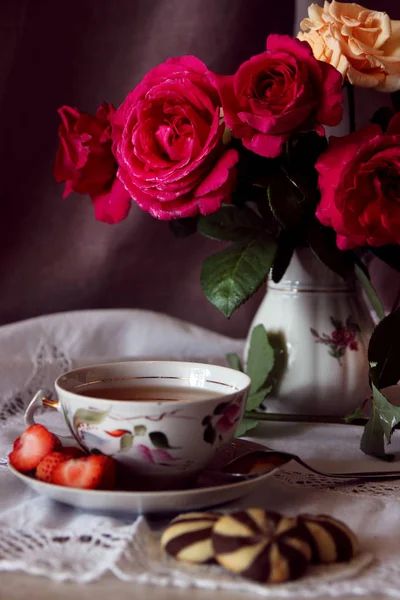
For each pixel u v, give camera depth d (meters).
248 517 0.55
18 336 0.99
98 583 0.55
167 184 0.69
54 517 0.62
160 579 0.54
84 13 1.04
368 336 0.78
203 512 0.58
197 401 0.61
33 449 0.64
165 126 0.70
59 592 0.54
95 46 1.05
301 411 0.78
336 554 0.56
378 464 0.71
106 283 1.11
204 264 0.75
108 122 0.76
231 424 0.63
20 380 0.94
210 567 0.56
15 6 1.04
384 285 1.05
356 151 0.69
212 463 0.67
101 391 0.67
